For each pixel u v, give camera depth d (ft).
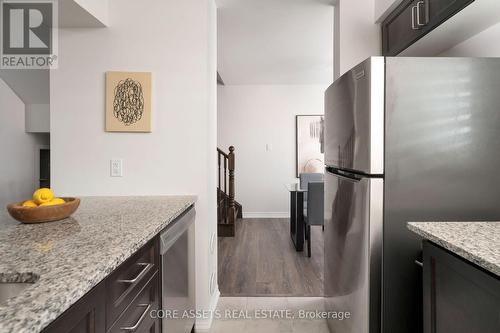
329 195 6.50
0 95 12.39
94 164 6.68
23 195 13.46
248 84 18.69
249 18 9.11
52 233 3.53
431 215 4.26
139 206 5.41
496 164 4.25
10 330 1.57
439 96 4.25
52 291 2.02
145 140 6.71
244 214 19.02
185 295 5.79
